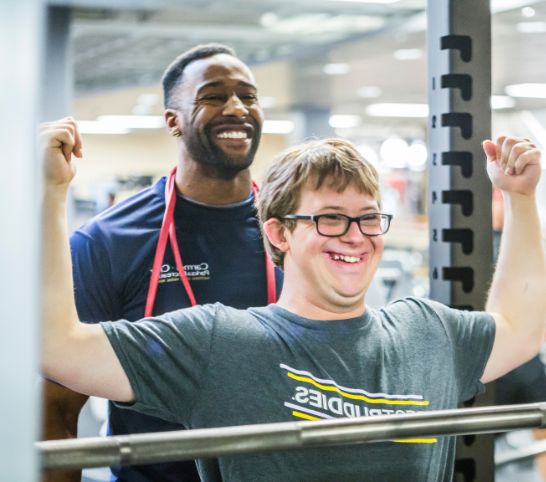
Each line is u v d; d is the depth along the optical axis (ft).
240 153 5.90
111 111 42.83
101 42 24.20
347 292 4.49
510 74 28.78
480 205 5.20
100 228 5.79
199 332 4.37
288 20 20.93
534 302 5.05
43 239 4.07
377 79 31.42
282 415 4.29
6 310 1.66
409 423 3.64
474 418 3.76
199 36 22.76
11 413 1.66
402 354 4.59
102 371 4.15
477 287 5.23
